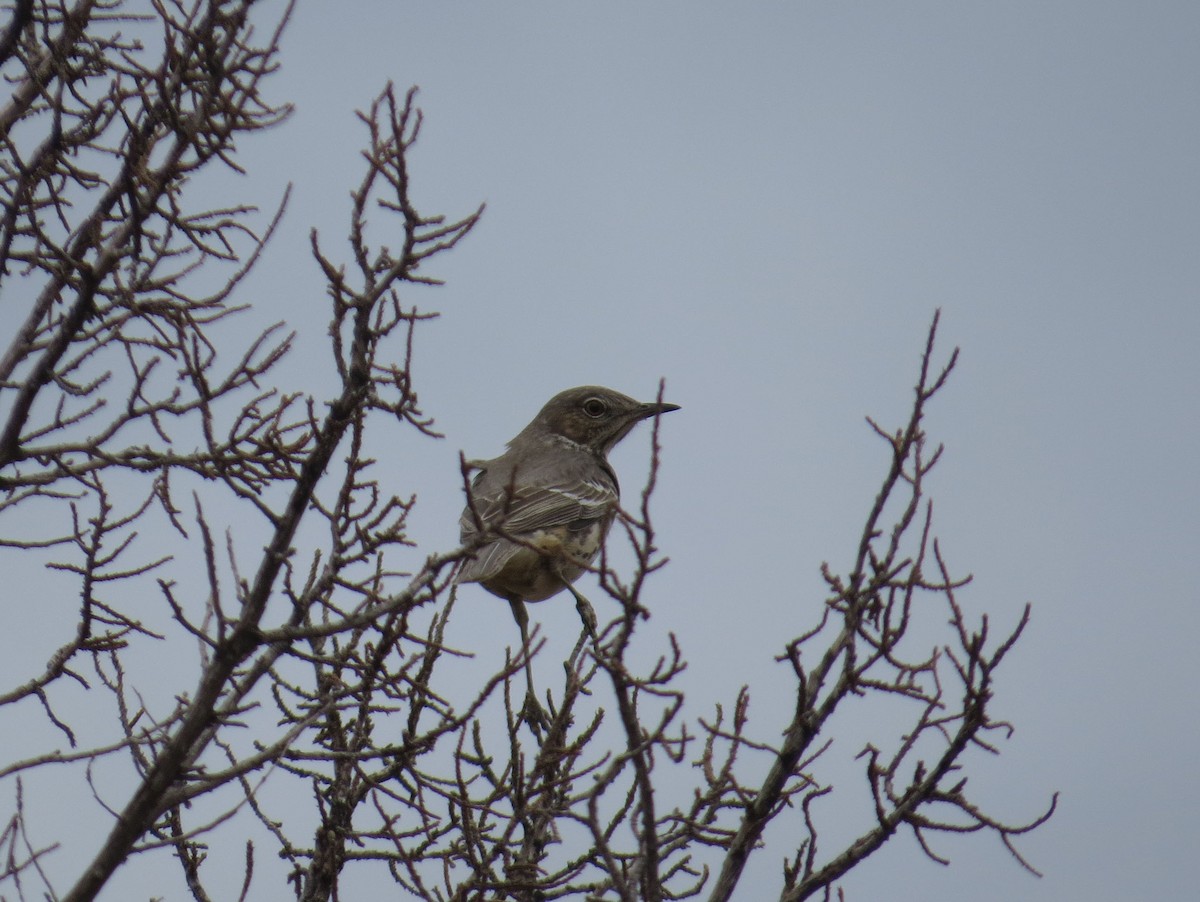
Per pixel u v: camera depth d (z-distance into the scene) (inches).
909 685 406.9
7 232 493.4
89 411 490.0
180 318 465.1
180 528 466.6
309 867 475.2
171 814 471.8
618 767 370.3
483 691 435.8
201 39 483.5
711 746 419.8
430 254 429.4
